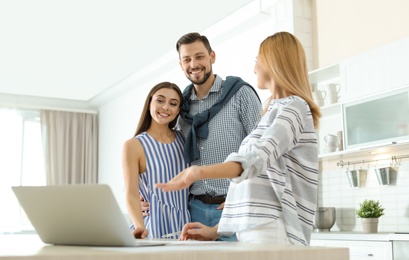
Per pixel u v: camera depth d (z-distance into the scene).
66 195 1.04
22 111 8.33
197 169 1.09
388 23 4.03
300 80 1.48
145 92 7.32
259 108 2.17
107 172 8.39
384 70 3.72
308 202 1.40
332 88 4.25
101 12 5.16
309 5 4.78
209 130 2.17
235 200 1.43
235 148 2.14
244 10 5.17
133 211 1.97
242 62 5.41
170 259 0.77
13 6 4.98
